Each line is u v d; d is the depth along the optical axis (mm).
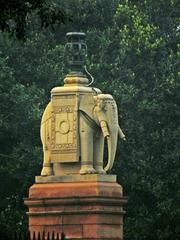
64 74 71875
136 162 68875
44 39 72750
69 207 40219
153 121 71438
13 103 67375
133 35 74562
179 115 71125
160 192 67438
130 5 78188
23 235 32156
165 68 73062
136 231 67125
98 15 76750
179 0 78312
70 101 41188
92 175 40406
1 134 67625
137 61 73625
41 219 40594
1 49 71438
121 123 70562
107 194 40188
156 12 78750
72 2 75875
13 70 70188
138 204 69062
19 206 67688
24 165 66375
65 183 40562
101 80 72750
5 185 67688
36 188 40781
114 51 74688
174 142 69938
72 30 76250
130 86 71125
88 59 72938
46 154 41375
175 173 68500
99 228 39906
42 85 71812
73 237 40031
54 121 41344
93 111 41094
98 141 41312
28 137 68000
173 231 66875
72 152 40938
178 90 71438
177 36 77375
